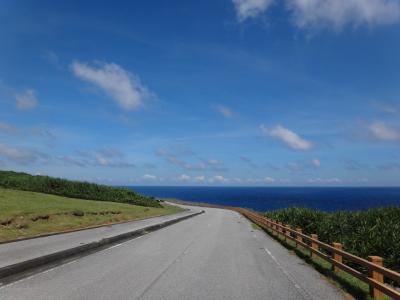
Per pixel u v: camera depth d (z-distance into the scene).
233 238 23.73
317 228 22.30
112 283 10.30
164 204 74.31
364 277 9.43
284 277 11.62
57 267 12.85
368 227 16.27
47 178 55.91
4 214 26.25
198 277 11.30
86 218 31.56
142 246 19.03
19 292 9.22
